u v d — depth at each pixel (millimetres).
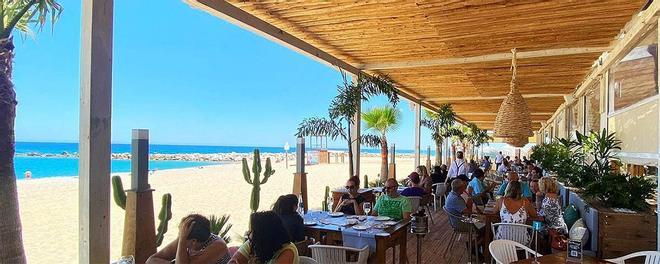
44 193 12484
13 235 2365
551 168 7902
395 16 4789
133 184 3402
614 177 4238
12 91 2383
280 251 2672
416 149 12422
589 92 8156
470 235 5223
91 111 2887
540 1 4273
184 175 19688
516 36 5543
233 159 44219
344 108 7059
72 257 5719
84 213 2859
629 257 3197
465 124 20719
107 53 3016
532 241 4516
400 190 7734
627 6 4379
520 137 5477
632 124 4941
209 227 3152
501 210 4930
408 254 5664
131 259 2818
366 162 39438
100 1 2971
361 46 6164
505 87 9836
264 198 11492
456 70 7852
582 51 5977
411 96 11734
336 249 3557
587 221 4273
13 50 2404
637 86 4766
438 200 9836
